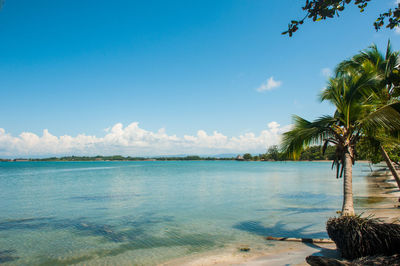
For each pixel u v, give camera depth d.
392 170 13.21
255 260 8.57
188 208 19.06
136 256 9.48
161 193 28.00
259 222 14.35
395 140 10.32
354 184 34.59
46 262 9.07
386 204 18.03
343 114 10.40
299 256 8.62
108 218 16.00
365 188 29.45
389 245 6.73
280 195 25.41
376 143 10.84
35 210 18.84
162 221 15.05
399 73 9.69
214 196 25.30
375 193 24.78
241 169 95.81
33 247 10.67
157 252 9.86
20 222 15.10
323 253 8.77
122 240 11.49
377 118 8.90
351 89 9.91
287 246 9.94
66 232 12.88
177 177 53.56
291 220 14.62
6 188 34.00
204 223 14.42
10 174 68.88
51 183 41.31
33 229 13.52
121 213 17.53
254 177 52.53
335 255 8.46
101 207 19.88
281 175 58.25
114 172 76.69
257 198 23.56
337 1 4.32
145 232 12.73
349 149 10.09
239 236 11.73
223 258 8.93
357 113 9.84
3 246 10.78
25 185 38.12
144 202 22.09
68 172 79.25
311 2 4.44
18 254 9.87
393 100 10.55
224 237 11.62
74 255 9.70
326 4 4.32
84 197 25.42
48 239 11.75
